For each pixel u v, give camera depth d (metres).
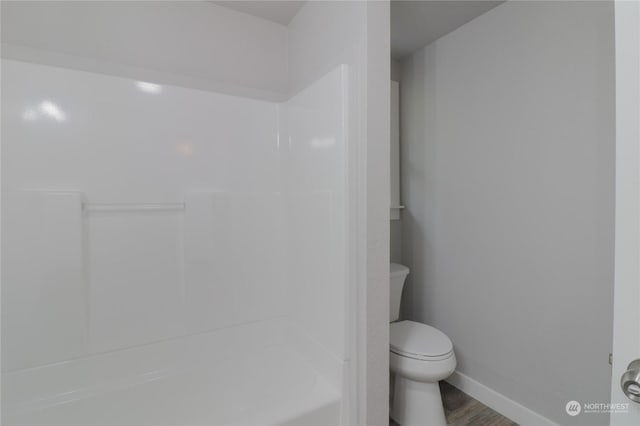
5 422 1.16
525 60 1.65
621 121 0.56
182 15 1.63
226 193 1.62
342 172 1.28
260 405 1.42
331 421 1.27
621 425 0.56
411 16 1.86
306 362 1.56
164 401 1.41
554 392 1.57
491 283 1.84
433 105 2.16
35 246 1.21
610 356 1.38
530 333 1.66
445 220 2.10
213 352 1.59
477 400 1.91
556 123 1.54
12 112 1.18
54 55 1.35
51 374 1.25
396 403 1.72
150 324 1.44
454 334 2.06
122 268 1.38
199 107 1.55
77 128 1.29
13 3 1.29
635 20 0.54
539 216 1.62
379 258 1.30
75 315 1.29
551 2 1.55
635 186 0.54
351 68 1.34
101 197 1.34
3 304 1.17
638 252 0.54
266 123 1.73
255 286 1.70
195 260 1.54
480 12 1.83
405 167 2.39
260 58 1.86
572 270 1.50
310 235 1.51
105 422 1.29
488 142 1.84
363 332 1.28
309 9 1.69
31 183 1.21
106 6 1.45
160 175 1.46
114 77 1.35
